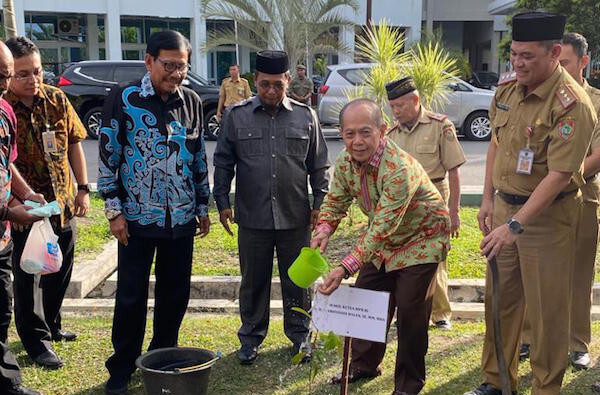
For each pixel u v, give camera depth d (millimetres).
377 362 3725
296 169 3861
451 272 5383
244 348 3963
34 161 3740
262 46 16906
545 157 3150
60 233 3912
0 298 3297
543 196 3025
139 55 22969
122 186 3498
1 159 3121
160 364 3375
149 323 4594
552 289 3234
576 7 14672
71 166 4008
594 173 3623
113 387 3574
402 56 6980
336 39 16703
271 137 3832
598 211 3818
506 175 3301
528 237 3219
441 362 3936
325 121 14180
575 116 2967
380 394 3584
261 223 3854
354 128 2975
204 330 4430
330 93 14086
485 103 14039
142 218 3492
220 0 16406
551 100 3064
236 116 3881
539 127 3105
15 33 6520
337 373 3793
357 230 6402
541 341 3297
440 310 4441
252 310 4016
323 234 3330
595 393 3572
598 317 4672
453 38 29828
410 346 3363
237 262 5754
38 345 3889
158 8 21594
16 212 3125
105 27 21375
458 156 4242
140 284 3576
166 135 3465
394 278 3436
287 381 3744
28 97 3639
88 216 6887
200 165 3727
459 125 14148
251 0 16484
